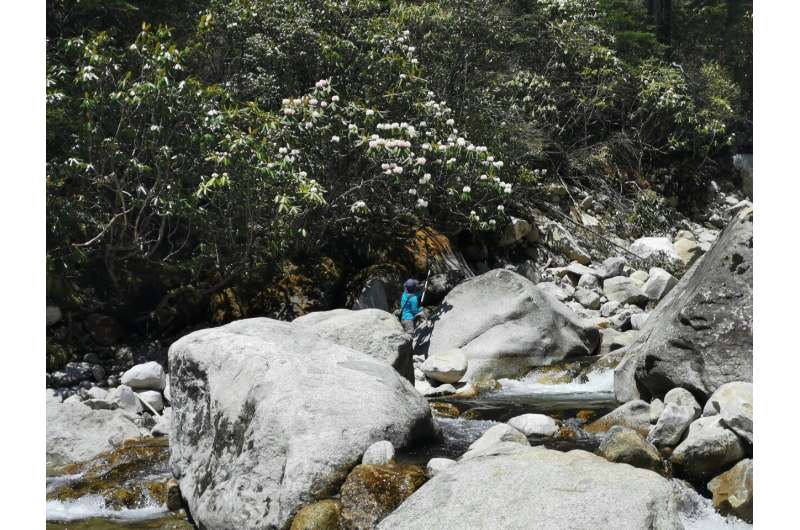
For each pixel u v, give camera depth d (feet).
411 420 16.90
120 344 32.53
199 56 40.09
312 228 36.47
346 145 35.63
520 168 48.26
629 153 57.93
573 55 54.08
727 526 14.53
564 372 29.07
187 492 17.25
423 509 13.19
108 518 17.19
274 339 18.89
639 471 13.23
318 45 38.60
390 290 36.91
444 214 42.27
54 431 21.39
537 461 13.91
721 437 15.79
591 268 45.19
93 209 32.81
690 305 20.20
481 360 30.09
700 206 59.21
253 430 16.06
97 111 29.45
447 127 39.42
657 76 57.82
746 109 67.72
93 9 37.17
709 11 71.77
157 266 34.50
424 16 45.29
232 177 30.45
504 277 32.35
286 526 14.52
